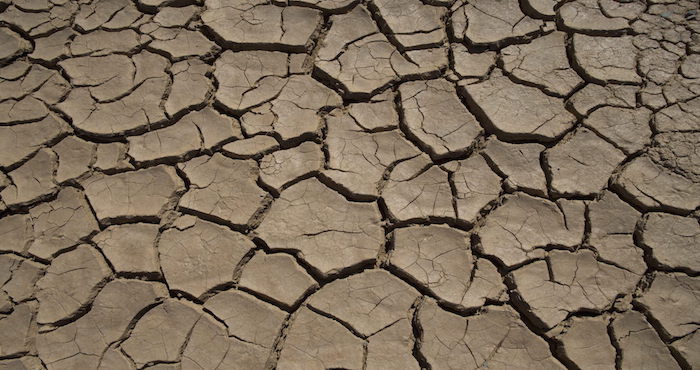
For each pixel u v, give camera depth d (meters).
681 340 2.02
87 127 2.68
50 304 2.25
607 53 2.68
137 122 2.69
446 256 2.28
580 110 2.55
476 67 2.74
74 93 2.80
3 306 2.25
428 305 2.17
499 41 2.78
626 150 2.43
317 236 2.36
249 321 2.18
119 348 2.15
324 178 2.50
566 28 2.78
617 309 2.11
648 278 2.15
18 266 2.34
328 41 2.89
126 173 2.56
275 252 2.34
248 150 2.59
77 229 2.42
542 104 2.60
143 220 2.43
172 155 2.58
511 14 2.86
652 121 2.48
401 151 2.55
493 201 2.39
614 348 2.04
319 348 2.12
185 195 2.48
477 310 2.15
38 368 2.13
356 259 2.29
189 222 2.42
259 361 2.11
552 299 2.13
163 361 2.12
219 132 2.65
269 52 2.88
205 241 2.36
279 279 2.27
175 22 3.00
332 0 3.00
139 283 2.28
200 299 2.23
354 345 2.12
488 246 2.27
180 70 2.84
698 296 2.10
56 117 2.73
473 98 2.64
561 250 2.24
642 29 2.73
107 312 2.22
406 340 2.12
